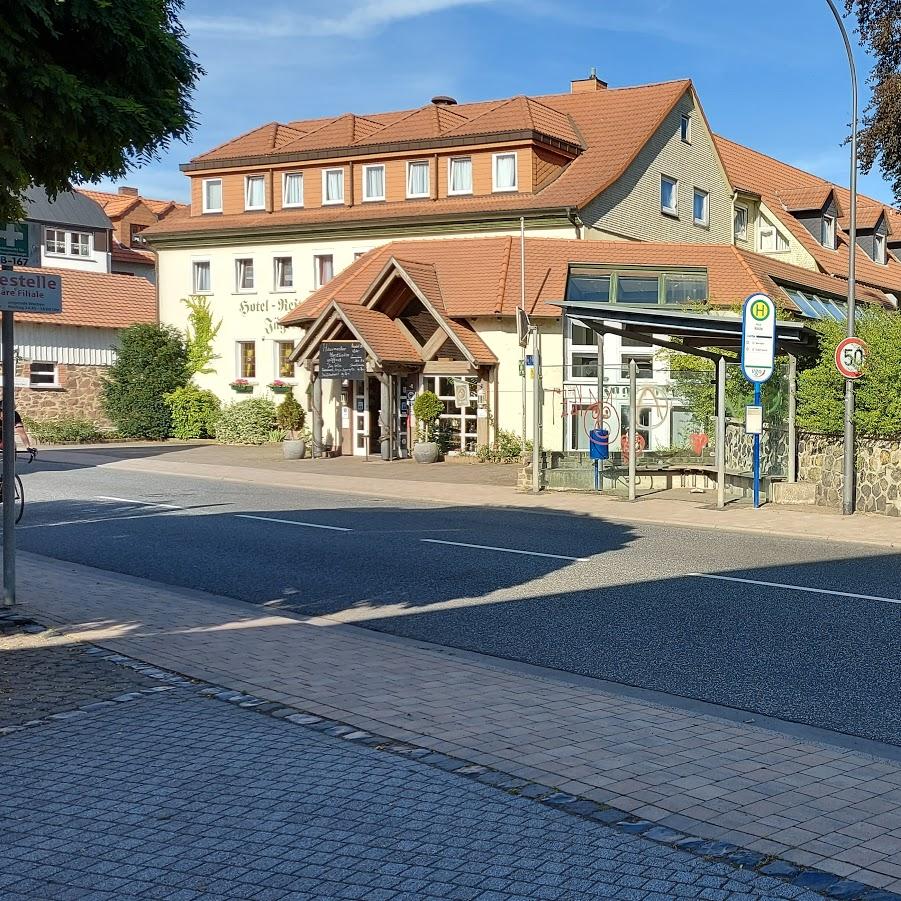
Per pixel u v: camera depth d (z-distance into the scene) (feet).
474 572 41.60
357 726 21.66
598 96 128.47
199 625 31.55
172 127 25.36
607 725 21.83
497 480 81.71
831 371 63.05
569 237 108.99
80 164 25.50
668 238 123.03
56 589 36.96
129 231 205.77
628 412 73.41
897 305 145.89
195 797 17.62
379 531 53.26
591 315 67.15
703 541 50.39
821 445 65.41
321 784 18.22
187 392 131.34
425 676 25.84
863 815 16.80
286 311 126.72
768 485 67.05
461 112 126.62
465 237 114.62
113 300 145.79
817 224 140.97
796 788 18.07
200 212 132.98
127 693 24.20
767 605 34.91
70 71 23.76
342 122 129.90
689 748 20.33
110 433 133.18
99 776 18.69
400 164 120.57
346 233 121.70
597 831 16.15
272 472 88.58
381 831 16.14
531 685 25.09
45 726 21.71
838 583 38.88
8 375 33.32
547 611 34.40
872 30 83.61
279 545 48.47
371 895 14.05
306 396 123.65
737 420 69.92
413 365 100.01
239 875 14.65
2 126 22.63
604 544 49.03
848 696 24.64
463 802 17.38
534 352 73.20
